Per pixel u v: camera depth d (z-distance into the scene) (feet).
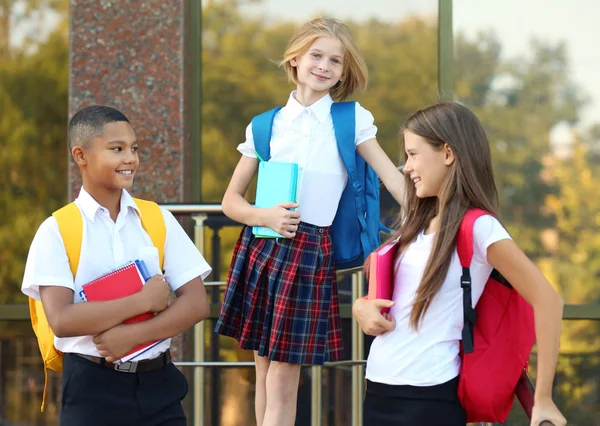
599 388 20.98
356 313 11.65
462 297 11.07
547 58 21.66
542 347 10.45
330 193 14.94
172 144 19.89
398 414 11.11
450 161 11.34
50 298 11.57
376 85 21.81
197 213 18.54
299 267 14.66
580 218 21.47
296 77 15.43
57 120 22.08
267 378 14.98
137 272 11.66
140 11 19.98
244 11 21.86
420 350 11.07
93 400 11.73
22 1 22.16
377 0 21.84
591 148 21.52
